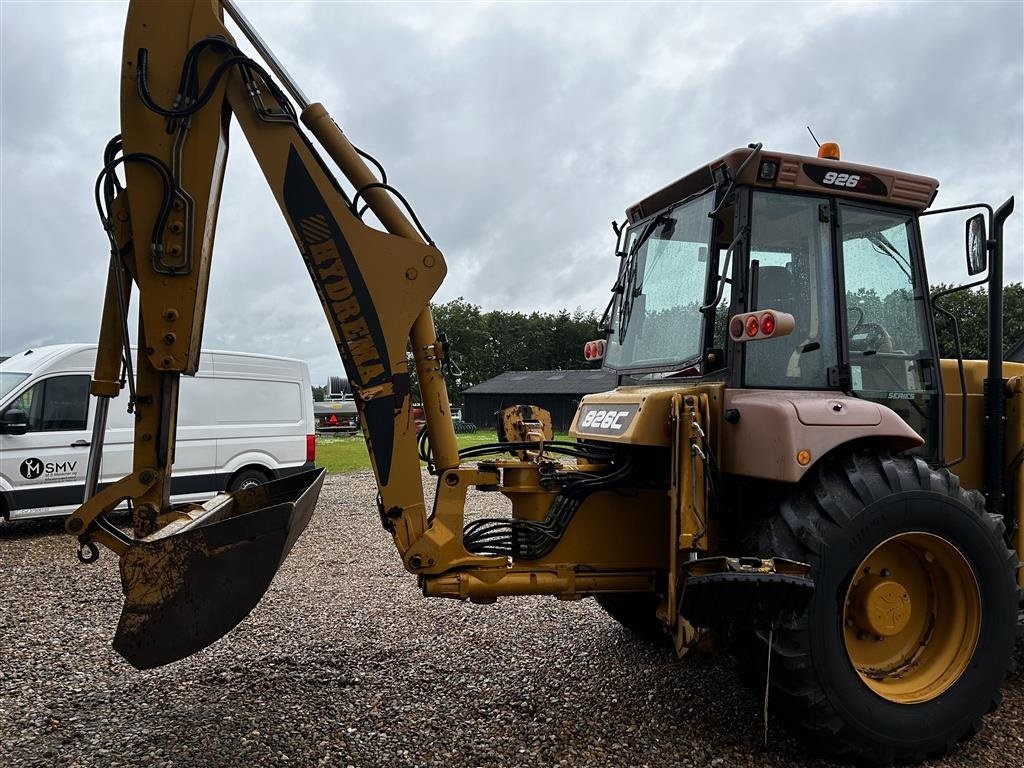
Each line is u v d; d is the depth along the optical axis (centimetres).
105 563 707
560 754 318
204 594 291
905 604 333
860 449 340
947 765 321
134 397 323
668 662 427
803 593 292
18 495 811
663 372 395
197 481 924
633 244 444
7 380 846
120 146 320
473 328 6975
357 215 342
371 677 404
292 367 1020
